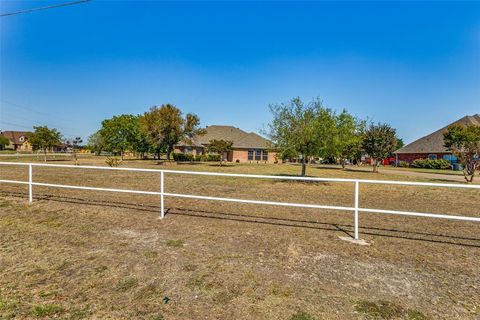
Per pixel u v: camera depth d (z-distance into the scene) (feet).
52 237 17.15
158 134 115.96
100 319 9.27
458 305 10.35
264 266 13.39
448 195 40.06
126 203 27.35
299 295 10.87
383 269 13.28
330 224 21.11
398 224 21.59
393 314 9.71
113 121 139.64
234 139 176.96
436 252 15.56
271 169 93.86
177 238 17.15
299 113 53.98
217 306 10.09
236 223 20.76
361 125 91.25
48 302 10.19
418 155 153.38
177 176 60.29
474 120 140.05
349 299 10.63
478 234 19.17
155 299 10.50
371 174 79.71
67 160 121.70
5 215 22.13
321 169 101.81
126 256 14.35
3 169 73.36
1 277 12.04
